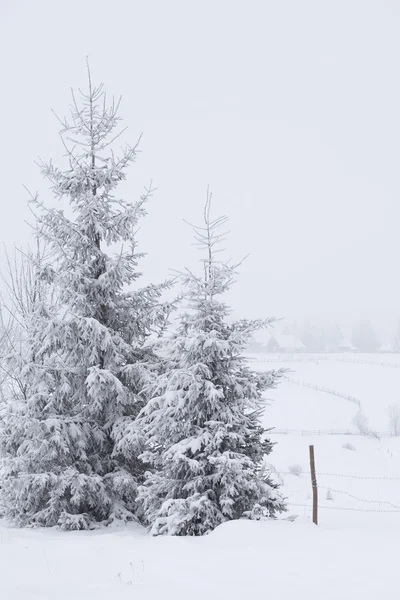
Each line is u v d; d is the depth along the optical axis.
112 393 14.38
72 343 14.51
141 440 13.65
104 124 15.33
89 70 15.32
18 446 14.14
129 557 7.98
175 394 12.34
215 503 11.86
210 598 5.72
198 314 13.22
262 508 11.76
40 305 14.45
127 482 13.68
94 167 15.38
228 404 12.73
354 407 70.12
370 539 8.89
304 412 67.31
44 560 7.73
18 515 14.12
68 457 13.98
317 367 107.94
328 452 46.53
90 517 13.80
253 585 6.25
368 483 34.34
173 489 12.27
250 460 11.84
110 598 5.68
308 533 9.59
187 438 12.25
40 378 13.95
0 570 7.04
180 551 8.45
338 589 5.95
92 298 15.31
